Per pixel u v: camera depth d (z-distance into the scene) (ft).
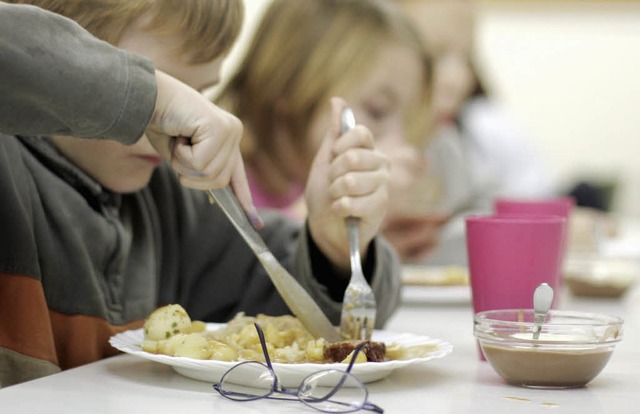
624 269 6.17
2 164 3.75
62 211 3.91
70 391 2.82
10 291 3.66
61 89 2.84
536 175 13.89
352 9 7.63
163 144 3.21
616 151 21.11
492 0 20.79
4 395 2.76
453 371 3.24
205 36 3.75
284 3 7.77
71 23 2.95
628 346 3.87
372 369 2.80
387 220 7.47
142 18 3.65
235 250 4.80
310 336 3.32
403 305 5.50
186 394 2.78
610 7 20.71
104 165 3.99
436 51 12.28
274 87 7.67
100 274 4.05
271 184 7.89
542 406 2.68
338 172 3.92
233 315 4.78
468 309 5.34
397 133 7.79
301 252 4.15
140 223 4.40
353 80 7.50
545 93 21.11
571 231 8.37
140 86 2.96
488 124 13.48
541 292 3.04
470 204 12.06
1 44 2.74
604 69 20.94
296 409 2.57
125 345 3.21
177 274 4.71
